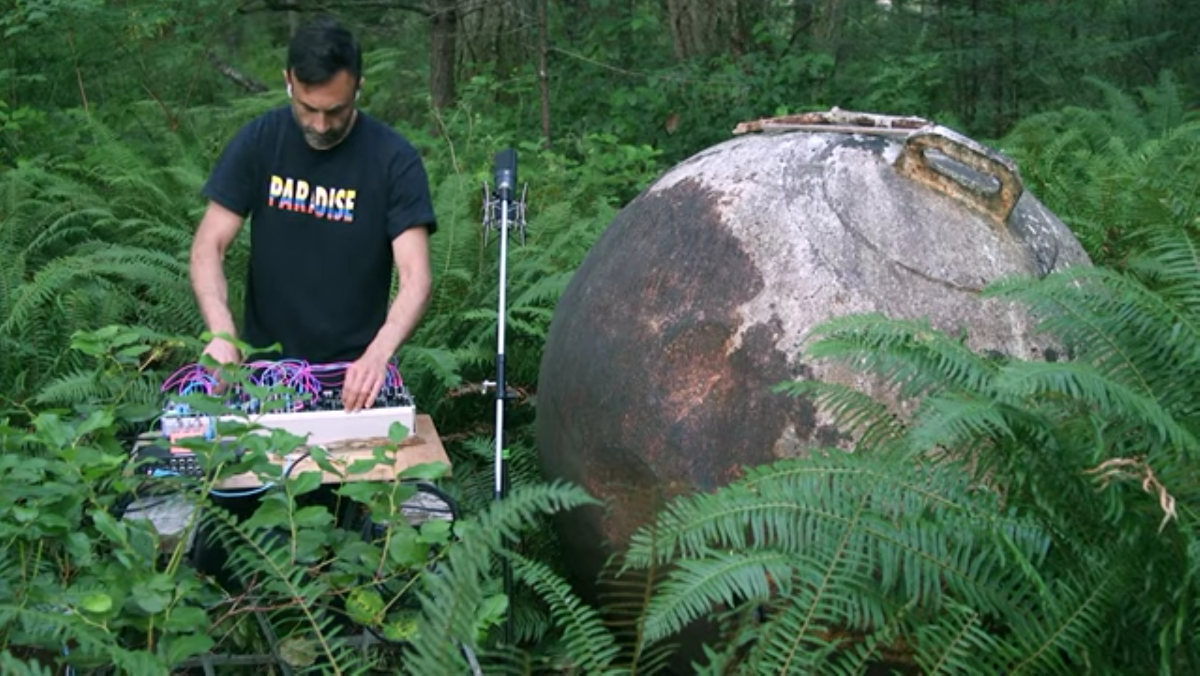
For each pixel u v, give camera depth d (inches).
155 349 128.7
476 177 243.3
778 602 99.5
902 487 99.3
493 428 179.3
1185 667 95.4
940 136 120.3
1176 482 97.9
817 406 111.8
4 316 185.3
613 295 125.6
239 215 145.9
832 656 107.2
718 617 94.5
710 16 378.0
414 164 145.3
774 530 108.0
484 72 390.9
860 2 434.0
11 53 314.2
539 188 262.1
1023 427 97.2
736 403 114.7
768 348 114.7
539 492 86.7
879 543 96.0
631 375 120.3
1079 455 99.3
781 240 118.4
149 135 314.5
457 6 395.5
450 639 80.9
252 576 117.1
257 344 148.6
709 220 122.6
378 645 120.0
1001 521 97.7
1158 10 398.6
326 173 144.1
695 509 99.3
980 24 388.2
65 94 331.0
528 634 133.3
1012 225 123.6
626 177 293.4
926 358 103.0
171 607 99.0
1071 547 98.6
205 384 137.1
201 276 142.3
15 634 95.8
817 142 126.4
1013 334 115.7
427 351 171.3
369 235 145.1
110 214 223.3
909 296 115.5
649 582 93.5
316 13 426.6
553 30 401.7
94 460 104.0
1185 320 104.5
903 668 107.3
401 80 462.0
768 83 348.5
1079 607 94.1
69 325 181.3
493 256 204.5
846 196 120.3
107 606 92.0
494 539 84.0
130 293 198.5
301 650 113.7
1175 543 95.6
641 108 354.0
